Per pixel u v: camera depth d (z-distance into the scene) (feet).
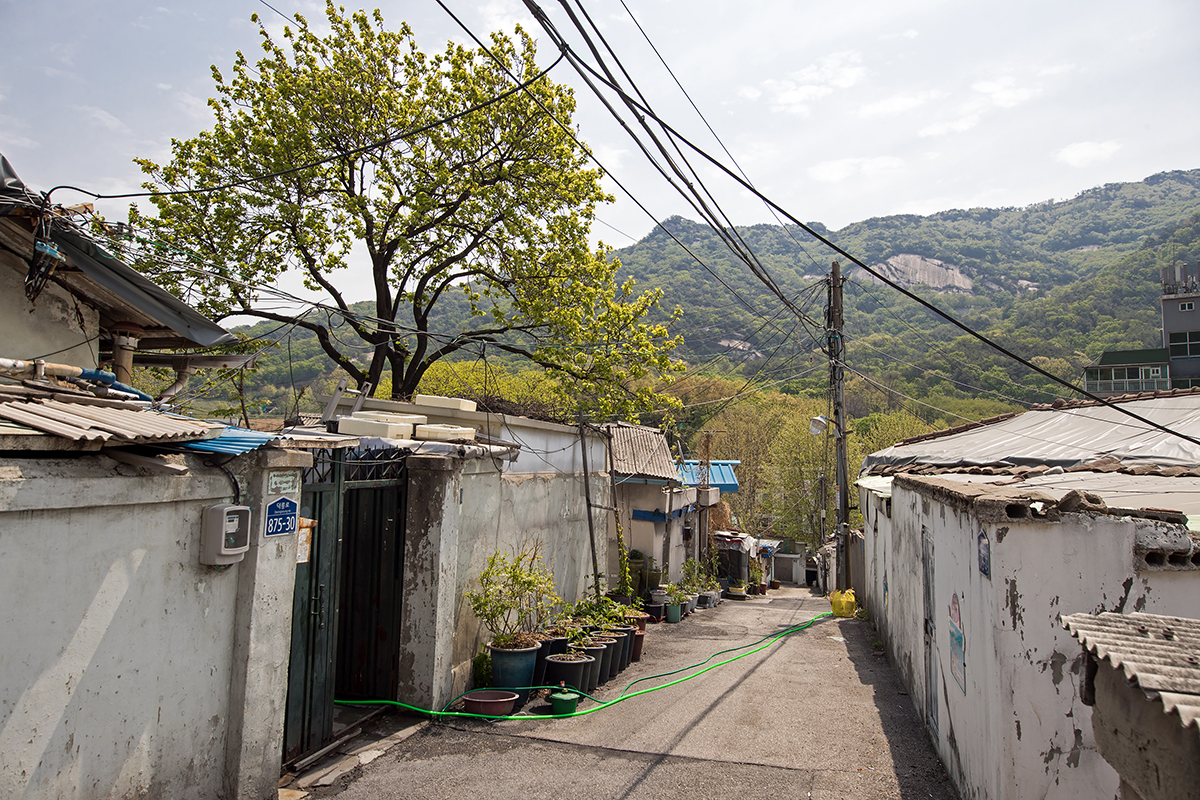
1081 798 13.73
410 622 24.27
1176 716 6.88
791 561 131.44
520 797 18.29
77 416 14.25
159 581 14.94
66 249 19.26
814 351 69.31
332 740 21.16
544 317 49.96
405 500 24.89
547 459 38.78
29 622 12.26
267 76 47.57
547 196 50.44
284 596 18.19
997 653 14.61
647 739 23.00
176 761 15.34
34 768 12.28
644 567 54.29
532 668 27.12
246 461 17.26
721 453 131.13
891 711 26.63
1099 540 14.34
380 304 51.08
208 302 45.75
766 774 20.11
